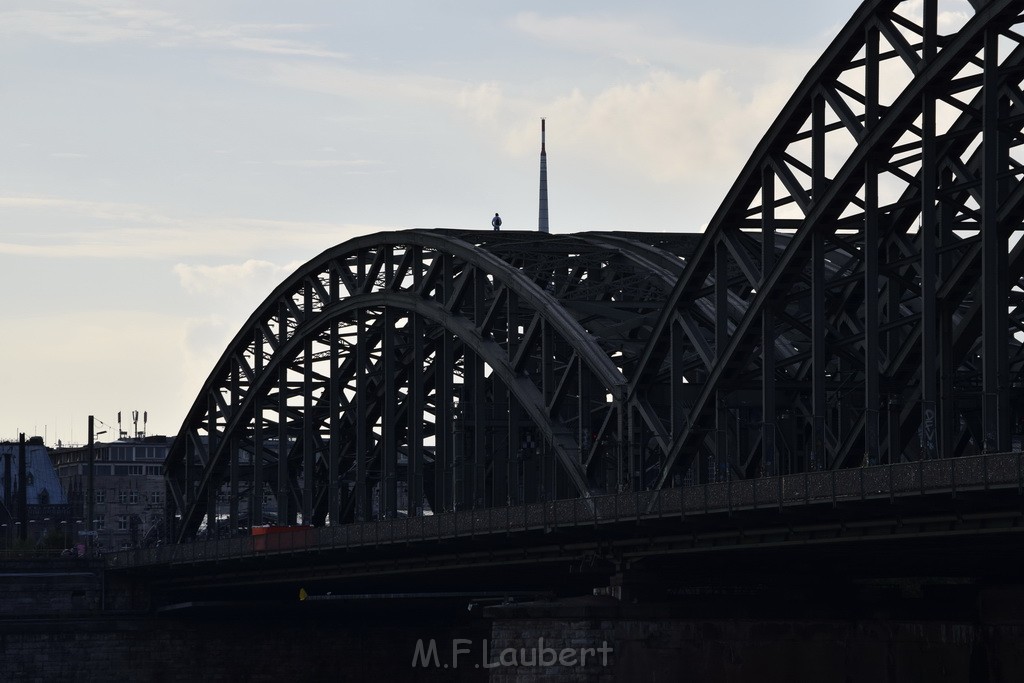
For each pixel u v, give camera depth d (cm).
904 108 12962
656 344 16225
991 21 12106
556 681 14325
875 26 13325
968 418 15675
